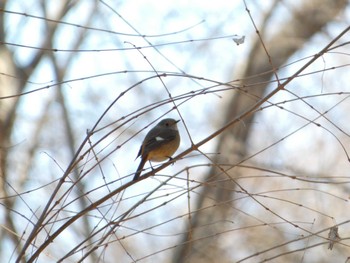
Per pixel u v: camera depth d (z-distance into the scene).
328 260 15.57
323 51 6.50
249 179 16.67
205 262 16.09
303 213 16.05
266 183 16.58
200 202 16.44
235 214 16.23
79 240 15.38
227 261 16.02
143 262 16.03
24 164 16.17
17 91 16.78
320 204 15.99
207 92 6.53
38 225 6.41
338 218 15.77
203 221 16.27
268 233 15.92
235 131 17.55
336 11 17.73
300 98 6.66
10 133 16.30
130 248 16.44
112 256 16.17
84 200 15.65
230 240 16.17
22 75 17.56
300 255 15.54
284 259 15.68
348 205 15.81
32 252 6.88
